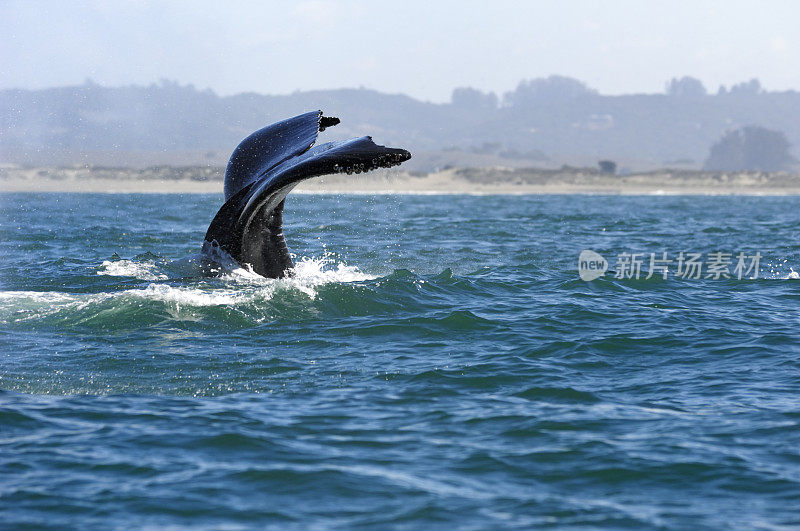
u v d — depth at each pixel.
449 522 18.72
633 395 27.67
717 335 36.12
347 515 19.08
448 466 21.72
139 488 20.44
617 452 22.59
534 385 28.41
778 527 18.44
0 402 26.14
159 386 27.94
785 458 22.22
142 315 35.66
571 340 34.66
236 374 29.22
